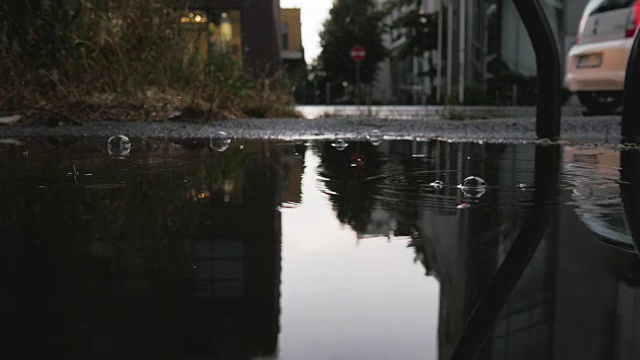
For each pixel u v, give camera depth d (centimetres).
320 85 3020
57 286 64
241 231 95
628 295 61
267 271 71
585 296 60
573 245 85
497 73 1669
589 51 728
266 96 659
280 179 166
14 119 428
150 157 233
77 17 444
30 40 431
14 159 221
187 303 58
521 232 94
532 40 328
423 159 234
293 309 57
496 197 133
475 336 50
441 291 63
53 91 464
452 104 628
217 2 1134
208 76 567
